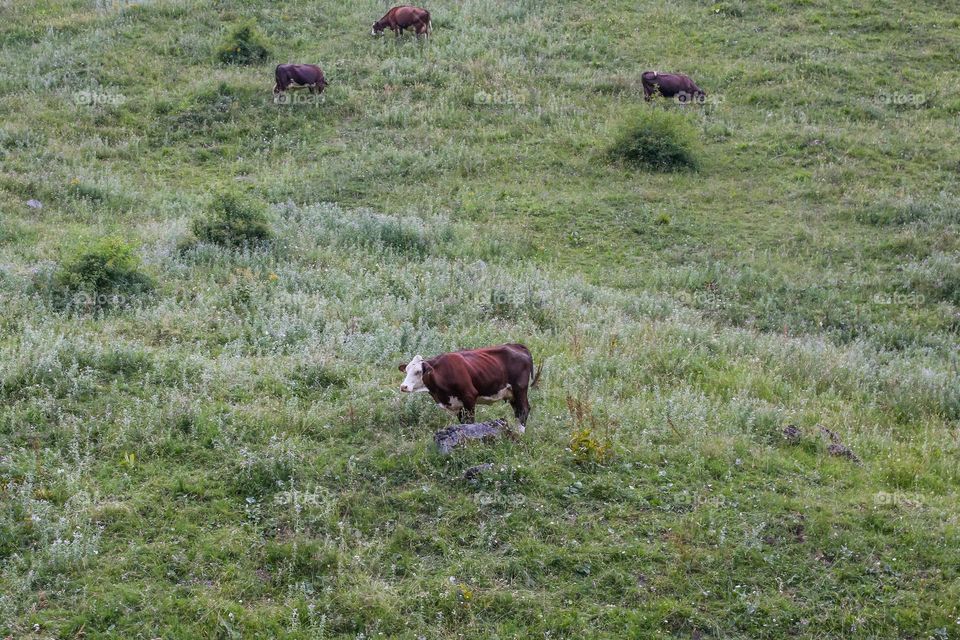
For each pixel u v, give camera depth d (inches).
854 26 1489.9
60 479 414.9
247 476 427.5
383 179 1055.6
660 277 869.8
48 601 353.1
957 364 732.0
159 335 596.7
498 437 468.1
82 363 519.5
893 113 1257.4
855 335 799.7
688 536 414.9
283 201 986.1
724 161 1135.0
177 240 790.5
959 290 860.6
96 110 1151.0
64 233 813.9
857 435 556.1
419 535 402.6
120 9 1411.2
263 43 1299.2
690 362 639.8
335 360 553.9
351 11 1476.4
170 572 371.6
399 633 356.5
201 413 470.6
